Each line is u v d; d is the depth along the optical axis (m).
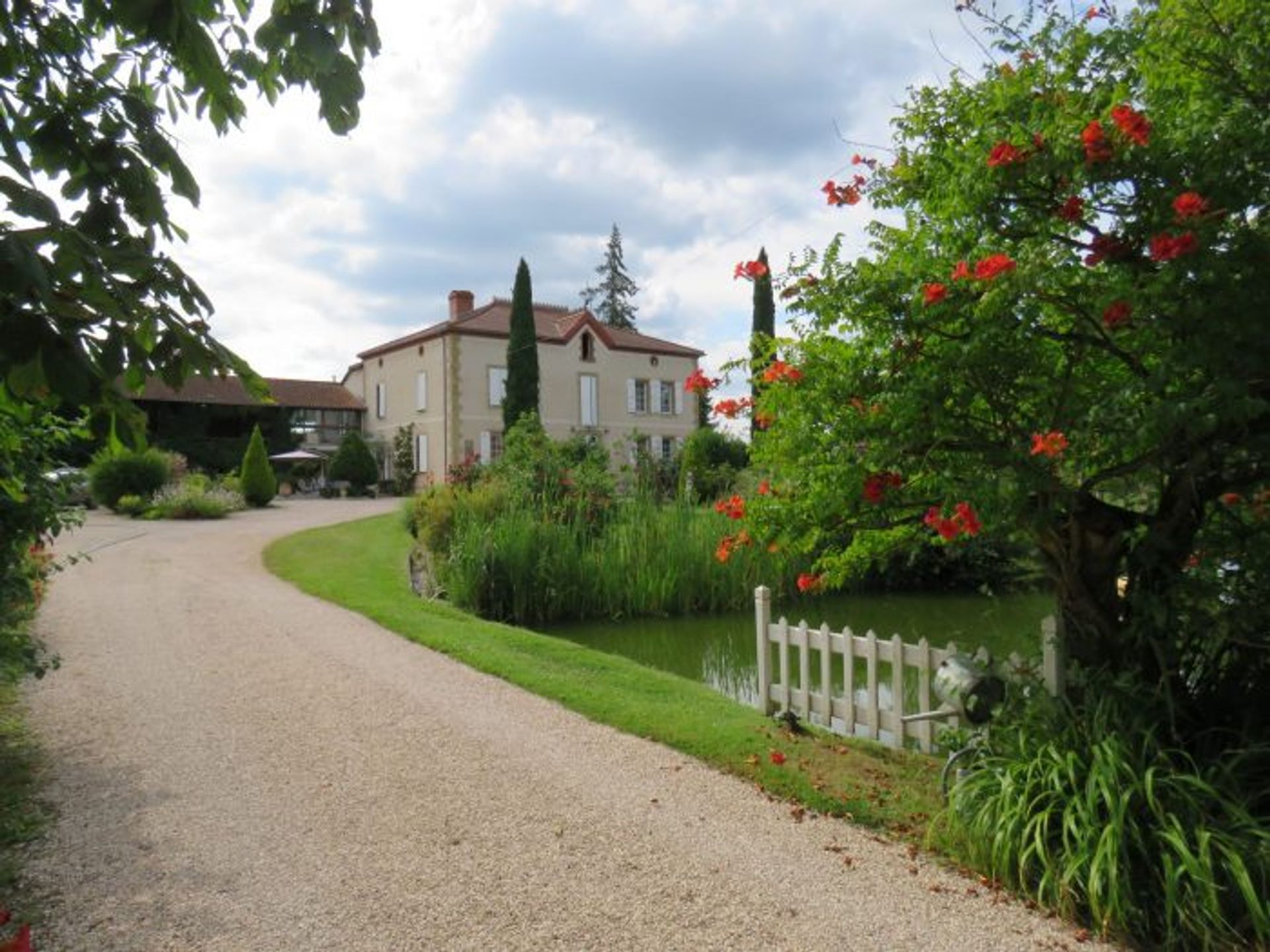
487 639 8.42
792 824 4.15
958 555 5.06
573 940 3.10
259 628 9.02
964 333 3.71
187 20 1.86
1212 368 3.22
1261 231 3.26
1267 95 3.30
